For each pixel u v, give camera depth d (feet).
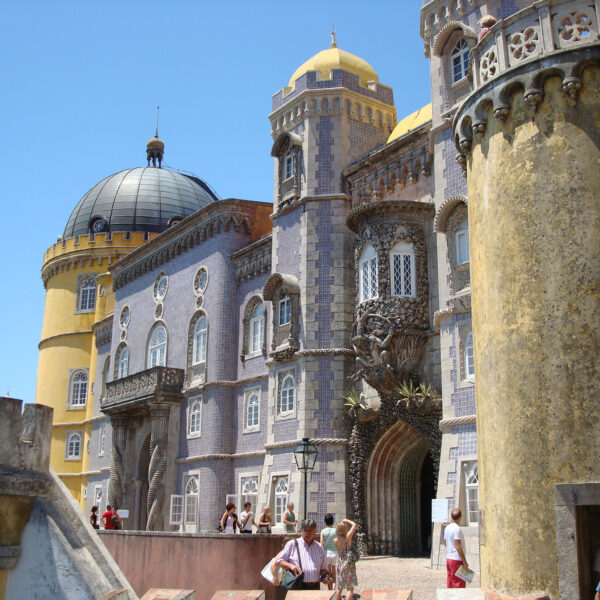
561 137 42.11
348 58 106.83
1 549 39.50
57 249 193.57
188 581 55.01
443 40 79.71
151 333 139.23
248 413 111.75
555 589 37.32
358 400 88.94
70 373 182.80
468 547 64.34
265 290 102.73
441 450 72.64
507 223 43.55
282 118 107.65
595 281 39.60
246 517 79.15
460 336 72.13
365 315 82.94
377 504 86.99
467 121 48.55
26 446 41.78
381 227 84.23
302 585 41.68
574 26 43.09
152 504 119.75
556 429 38.96
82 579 39.32
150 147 218.38
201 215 125.90
